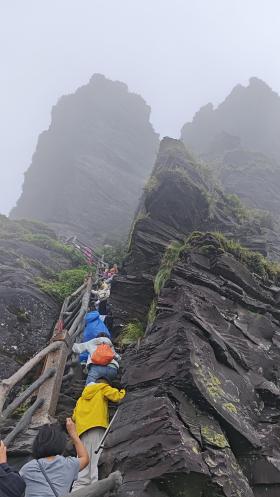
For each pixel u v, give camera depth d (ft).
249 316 24.63
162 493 13.94
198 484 13.92
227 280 26.78
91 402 18.12
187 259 28.12
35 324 37.45
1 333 34.73
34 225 84.12
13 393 28.14
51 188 165.99
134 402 17.02
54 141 184.44
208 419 16.52
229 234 43.73
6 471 10.36
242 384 19.38
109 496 13.32
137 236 39.60
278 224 71.92
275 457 16.70
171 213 41.27
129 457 14.76
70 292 45.06
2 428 20.95
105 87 199.00
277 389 20.06
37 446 11.93
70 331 30.14
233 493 14.03
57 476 11.41
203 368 17.92
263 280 29.32
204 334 20.08
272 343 23.75
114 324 35.04
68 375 26.66
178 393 16.93
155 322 21.50
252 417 18.26
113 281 36.91
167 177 41.55
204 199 42.39
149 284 35.81
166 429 15.06
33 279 46.16
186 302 21.62
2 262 50.78
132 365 19.16
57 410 23.58
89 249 75.15
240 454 16.66
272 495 15.83
